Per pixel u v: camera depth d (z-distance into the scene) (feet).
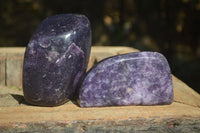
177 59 3.76
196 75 3.56
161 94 1.55
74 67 1.51
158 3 3.99
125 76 1.53
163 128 1.47
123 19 4.07
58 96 1.51
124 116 1.46
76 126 1.43
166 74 1.55
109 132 1.44
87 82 1.52
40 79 1.49
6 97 1.65
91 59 2.08
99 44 3.93
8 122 1.41
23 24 4.11
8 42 4.00
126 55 1.54
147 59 1.54
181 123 1.47
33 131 1.42
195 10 3.82
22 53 2.12
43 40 1.49
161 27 3.96
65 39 1.49
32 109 1.52
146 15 4.02
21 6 4.17
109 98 1.53
